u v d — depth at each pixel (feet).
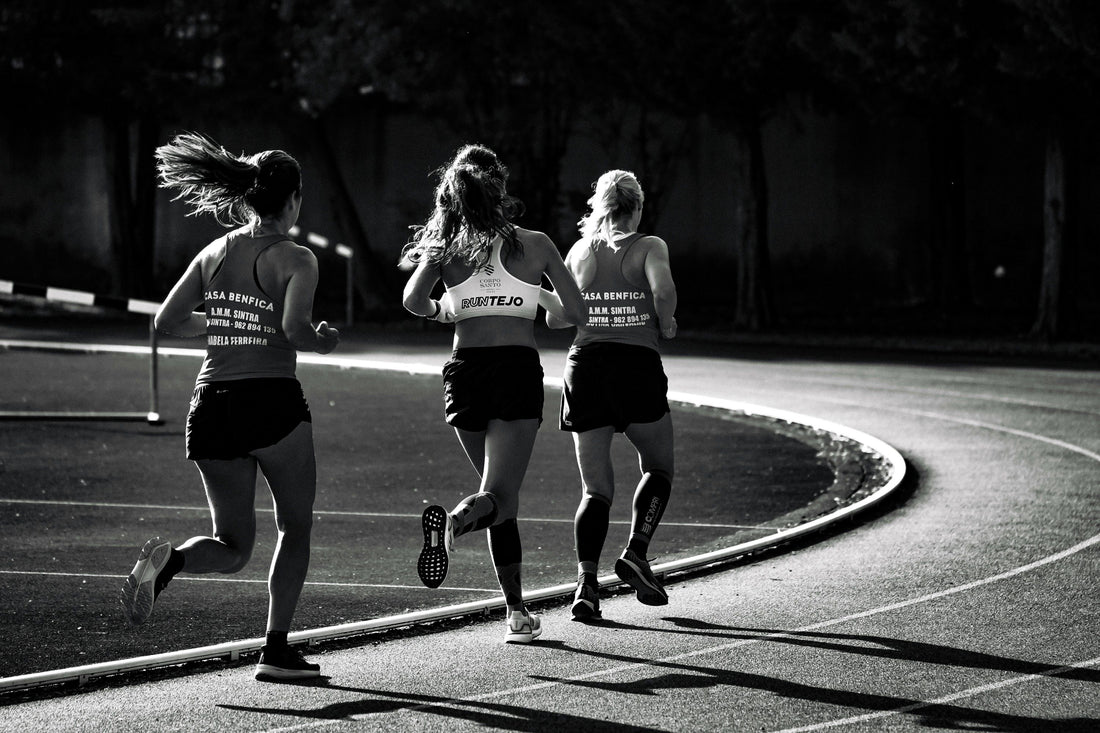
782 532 44.73
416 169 187.83
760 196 148.87
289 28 154.30
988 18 112.98
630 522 48.47
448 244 32.19
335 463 61.16
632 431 35.76
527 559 42.19
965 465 60.13
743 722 26.50
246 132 177.58
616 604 36.45
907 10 113.09
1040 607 35.32
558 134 168.14
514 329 32.40
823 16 126.11
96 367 103.50
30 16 155.22
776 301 187.83
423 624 34.35
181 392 87.97
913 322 158.51
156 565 27.48
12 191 184.24
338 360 111.45
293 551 29.60
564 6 139.64
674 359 115.03
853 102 144.56
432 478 57.16
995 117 122.93
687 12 132.16
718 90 139.23
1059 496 52.16
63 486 54.39
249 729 26.16
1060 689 28.43
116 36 159.94
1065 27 105.40
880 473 58.49
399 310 172.55
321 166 172.24
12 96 178.91
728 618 34.60
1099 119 122.42
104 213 184.85
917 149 185.88
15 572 39.63
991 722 26.43
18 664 30.71
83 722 26.55
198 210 30.45
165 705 27.66
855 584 38.19
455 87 160.35
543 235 32.76
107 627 33.86
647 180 166.50
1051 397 86.38
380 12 146.10
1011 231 184.75
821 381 96.99
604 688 28.76
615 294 35.35
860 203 187.01
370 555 42.57
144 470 58.49
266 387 28.94
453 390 32.40
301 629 33.71
